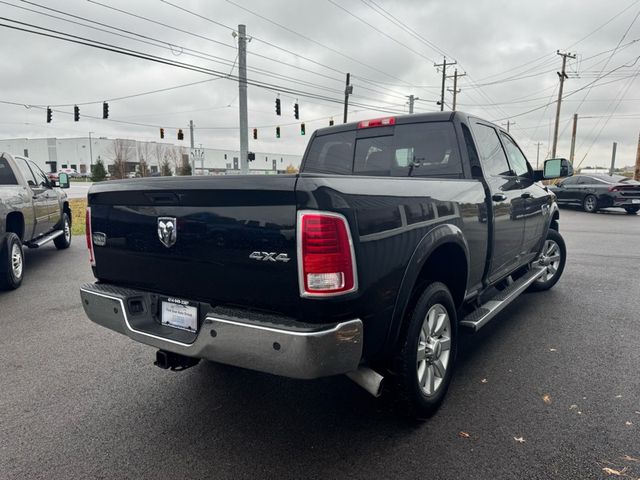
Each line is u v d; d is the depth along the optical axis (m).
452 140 3.81
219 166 110.31
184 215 2.54
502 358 3.93
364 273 2.28
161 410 3.14
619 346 4.19
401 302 2.57
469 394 3.29
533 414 3.01
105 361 3.99
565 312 5.22
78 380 3.61
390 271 2.47
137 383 3.55
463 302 3.44
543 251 5.89
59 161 109.44
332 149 4.49
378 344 2.49
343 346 2.21
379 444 2.70
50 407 3.19
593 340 4.34
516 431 2.81
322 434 2.82
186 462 2.56
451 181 3.22
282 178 2.17
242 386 3.49
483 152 3.95
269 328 2.18
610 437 2.74
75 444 2.74
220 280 2.46
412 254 2.63
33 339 4.54
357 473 2.43
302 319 2.22
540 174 5.05
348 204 2.21
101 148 103.44
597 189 18.55
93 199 3.05
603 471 2.42
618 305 5.49
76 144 106.44
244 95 22.31
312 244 2.12
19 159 7.90
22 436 2.82
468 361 3.88
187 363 2.88
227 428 2.90
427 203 2.82
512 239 4.33
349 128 4.38
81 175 87.31
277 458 2.58
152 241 2.73
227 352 2.33
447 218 3.02
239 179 2.27
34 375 3.71
